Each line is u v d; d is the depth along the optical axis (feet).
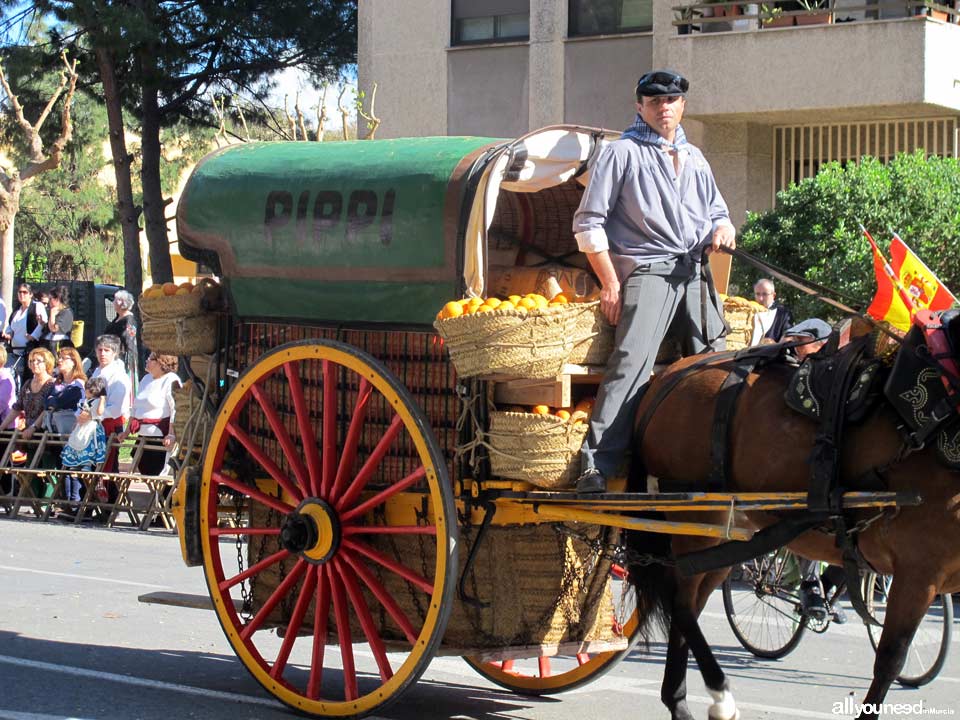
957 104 50.75
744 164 54.75
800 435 18.35
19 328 61.52
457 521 20.15
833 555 18.57
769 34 51.62
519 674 23.85
